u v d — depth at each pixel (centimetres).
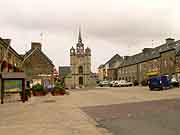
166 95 2242
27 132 812
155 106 1404
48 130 840
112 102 1830
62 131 820
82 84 8800
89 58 8931
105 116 1140
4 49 2898
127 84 6069
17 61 3956
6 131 838
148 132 754
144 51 6725
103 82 7638
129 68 7244
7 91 2161
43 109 1502
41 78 4741
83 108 1520
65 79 8812
